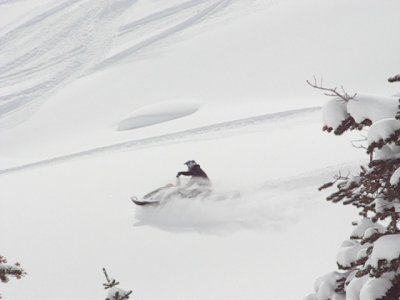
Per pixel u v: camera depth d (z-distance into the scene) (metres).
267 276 39.22
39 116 168.75
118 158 88.94
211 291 38.88
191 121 118.62
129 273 45.38
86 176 80.94
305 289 35.59
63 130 159.00
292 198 52.81
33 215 66.19
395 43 168.50
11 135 161.25
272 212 50.50
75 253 51.88
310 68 168.62
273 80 167.75
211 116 118.38
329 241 42.94
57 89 184.12
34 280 47.50
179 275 42.91
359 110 12.23
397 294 11.88
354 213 46.69
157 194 57.22
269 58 180.75
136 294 41.34
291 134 81.38
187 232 50.28
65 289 44.88
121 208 62.25
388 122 11.30
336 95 12.82
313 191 53.72
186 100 156.88
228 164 72.56
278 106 117.88
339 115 12.66
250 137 85.38
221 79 175.00
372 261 11.48
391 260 11.14
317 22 193.88
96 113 165.88
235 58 184.88
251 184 59.94
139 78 182.75
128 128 149.00
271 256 42.50
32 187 80.44
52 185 79.50
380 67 158.38
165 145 100.75
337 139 72.44
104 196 68.88
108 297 18.84
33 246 55.75
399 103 11.96
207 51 191.75
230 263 42.91
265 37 193.00
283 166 65.88
